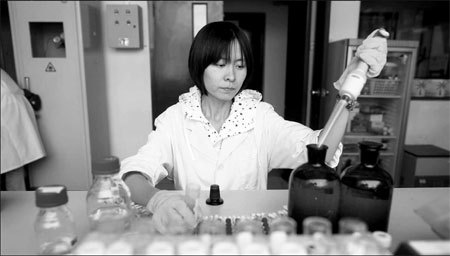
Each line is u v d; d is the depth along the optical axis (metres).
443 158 2.97
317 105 2.97
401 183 3.13
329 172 0.68
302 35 3.17
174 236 0.57
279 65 4.55
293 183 0.68
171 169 1.20
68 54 2.33
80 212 0.81
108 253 0.50
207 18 2.68
